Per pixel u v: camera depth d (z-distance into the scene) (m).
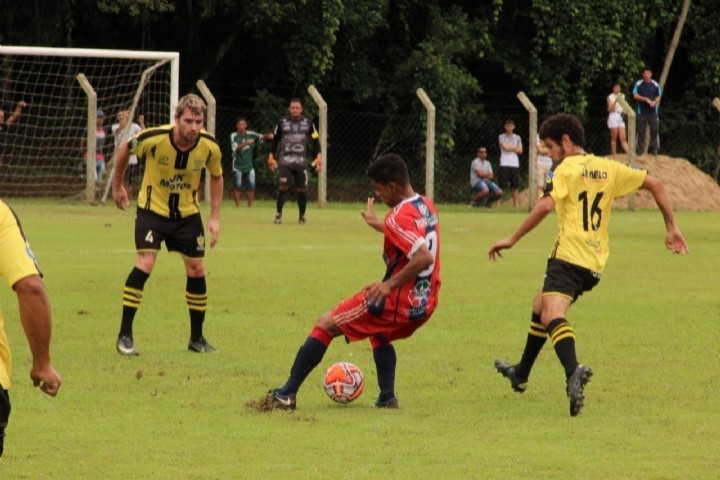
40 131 95.94
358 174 109.06
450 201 106.94
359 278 44.50
